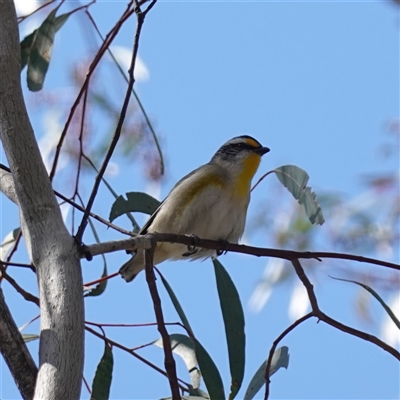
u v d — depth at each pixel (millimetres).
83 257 7398
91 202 7484
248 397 9320
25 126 7418
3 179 8953
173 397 7969
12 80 7387
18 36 7508
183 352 10695
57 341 6930
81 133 11047
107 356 9773
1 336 8102
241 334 9727
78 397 6918
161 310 8289
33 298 9727
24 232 7680
